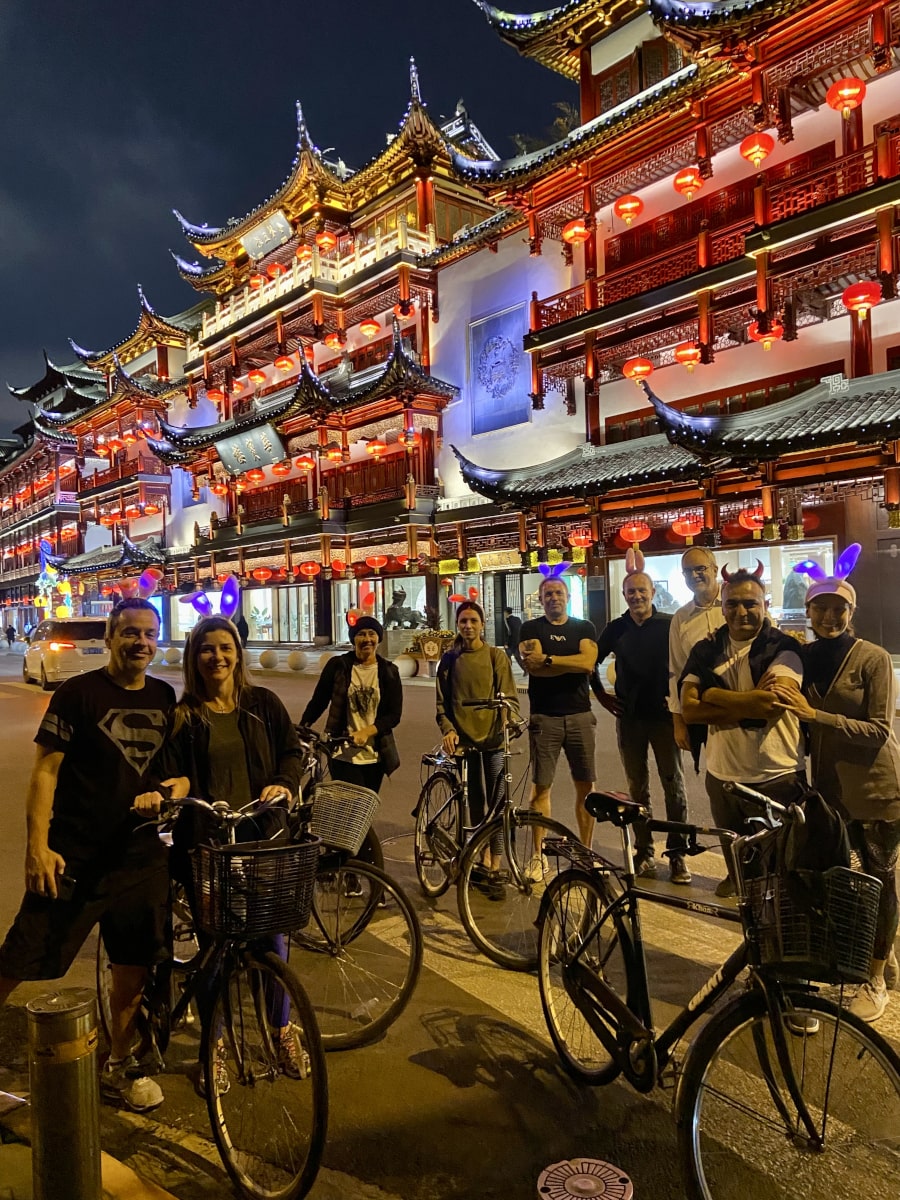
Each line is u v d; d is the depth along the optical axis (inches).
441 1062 147.4
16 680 1068.5
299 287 1264.8
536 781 239.9
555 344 902.4
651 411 848.9
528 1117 131.0
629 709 243.1
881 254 630.5
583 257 915.4
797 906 101.9
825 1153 111.7
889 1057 104.9
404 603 1175.6
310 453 1298.0
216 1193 117.3
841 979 101.7
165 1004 140.9
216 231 1486.2
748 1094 120.7
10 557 2898.6
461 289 1084.5
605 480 770.8
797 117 721.6
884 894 158.1
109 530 2236.7
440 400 1104.2
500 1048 152.1
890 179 612.7
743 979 171.9
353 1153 122.1
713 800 176.6
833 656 166.2
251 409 1477.6
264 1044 123.1
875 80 671.1
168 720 140.7
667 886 233.9
